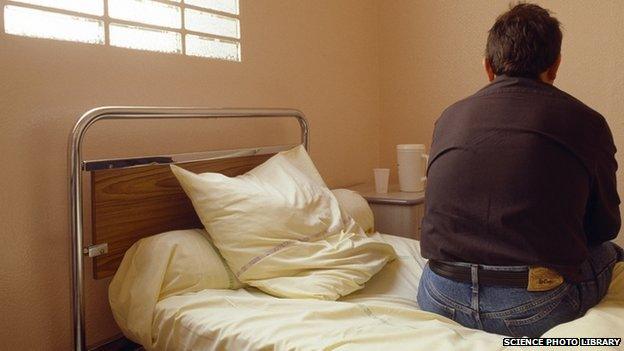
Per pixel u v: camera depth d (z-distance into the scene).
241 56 1.91
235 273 1.33
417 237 2.19
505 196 0.97
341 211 1.61
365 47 2.66
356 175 2.63
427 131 2.63
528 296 0.96
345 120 2.53
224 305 1.18
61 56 1.35
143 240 1.36
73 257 1.24
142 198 1.41
